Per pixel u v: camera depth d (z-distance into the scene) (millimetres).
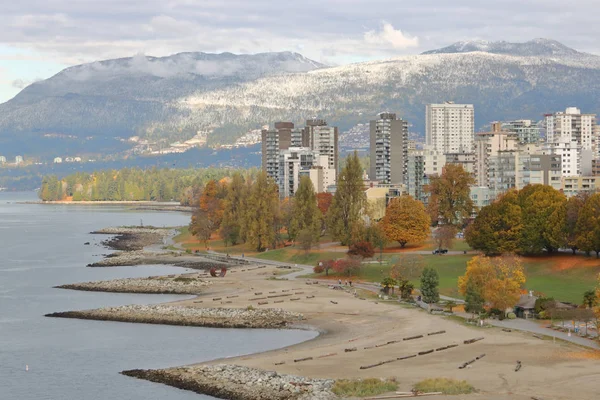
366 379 154000
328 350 181750
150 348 189875
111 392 157375
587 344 181000
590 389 149750
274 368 166875
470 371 161875
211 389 155125
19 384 164750
